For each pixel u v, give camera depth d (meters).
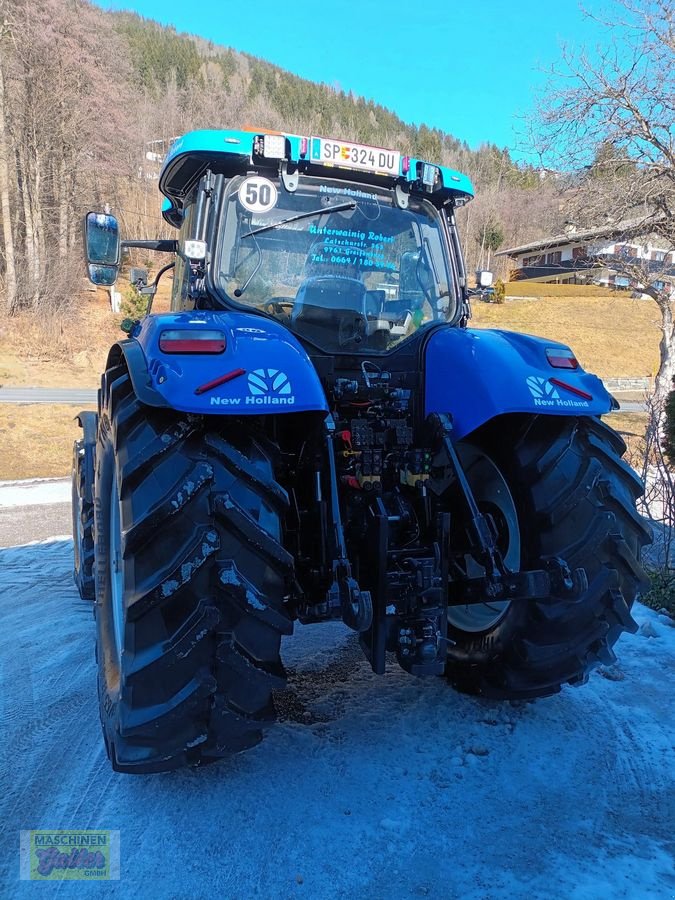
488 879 1.99
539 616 2.52
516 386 2.53
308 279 2.84
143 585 1.98
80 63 32.25
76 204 34.97
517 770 2.53
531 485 2.55
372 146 2.89
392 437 2.70
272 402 2.07
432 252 3.17
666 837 2.18
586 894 1.92
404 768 2.53
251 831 2.19
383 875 2.00
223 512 2.01
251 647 2.09
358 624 2.12
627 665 3.44
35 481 10.70
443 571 2.45
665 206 11.74
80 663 3.56
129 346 2.40
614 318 38.59
